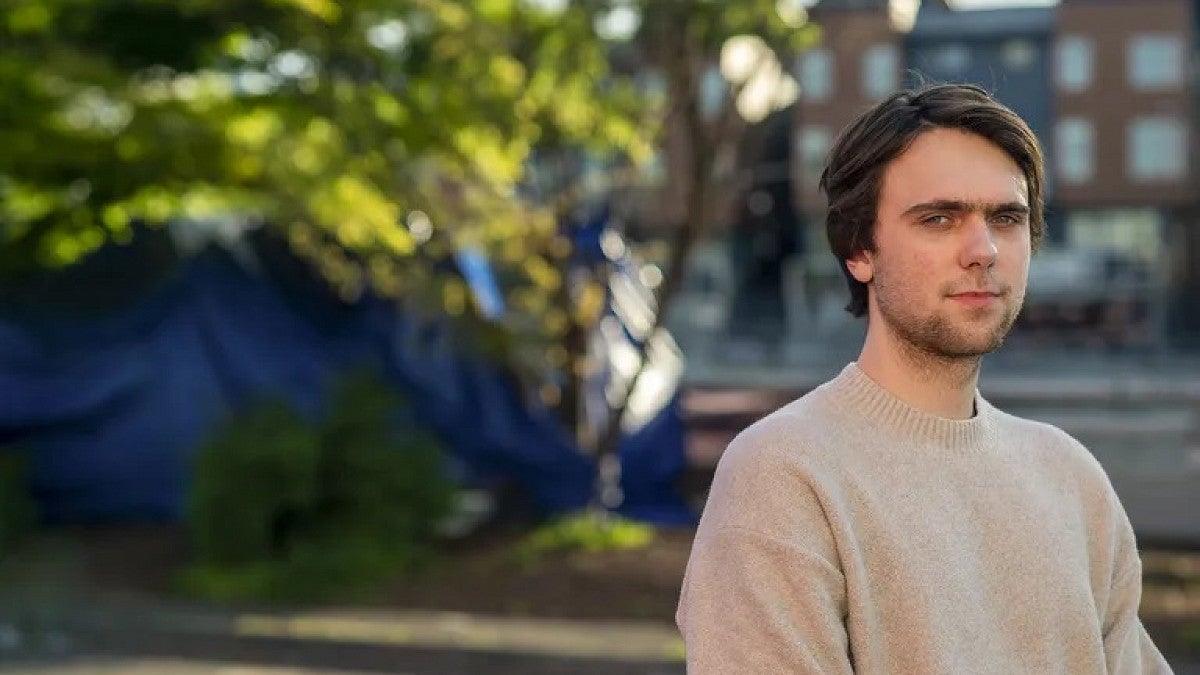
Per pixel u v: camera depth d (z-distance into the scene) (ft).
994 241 5.92
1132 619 6.64
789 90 41.75
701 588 5.94
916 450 6.12
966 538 6.09
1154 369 115.14
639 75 42.01
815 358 111.45
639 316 43.98
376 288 43.01
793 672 5.67
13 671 29.32
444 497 39.75
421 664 29.86
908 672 5.89
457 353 42.39
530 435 42.39
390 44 37.91
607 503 43.14
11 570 39.01
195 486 37.76
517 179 39.63
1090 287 138.82
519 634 30.91
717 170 41.70
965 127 5.99
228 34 37.50
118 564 39.42
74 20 37.83
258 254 48.19
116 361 46.34
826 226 6.36
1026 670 6.10
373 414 39.14
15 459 44.16
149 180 40.68
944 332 5.93
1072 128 174.70
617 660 29.19
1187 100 173.17
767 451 6.03
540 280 41.24
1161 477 39.81
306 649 31.07
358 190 37.32
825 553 5.87
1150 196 174.19
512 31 38.17
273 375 46.32
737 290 160.97
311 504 37.63
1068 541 6.32
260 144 37.70
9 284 46.88
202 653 31.07
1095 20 173.47
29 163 39.96
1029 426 6.56
